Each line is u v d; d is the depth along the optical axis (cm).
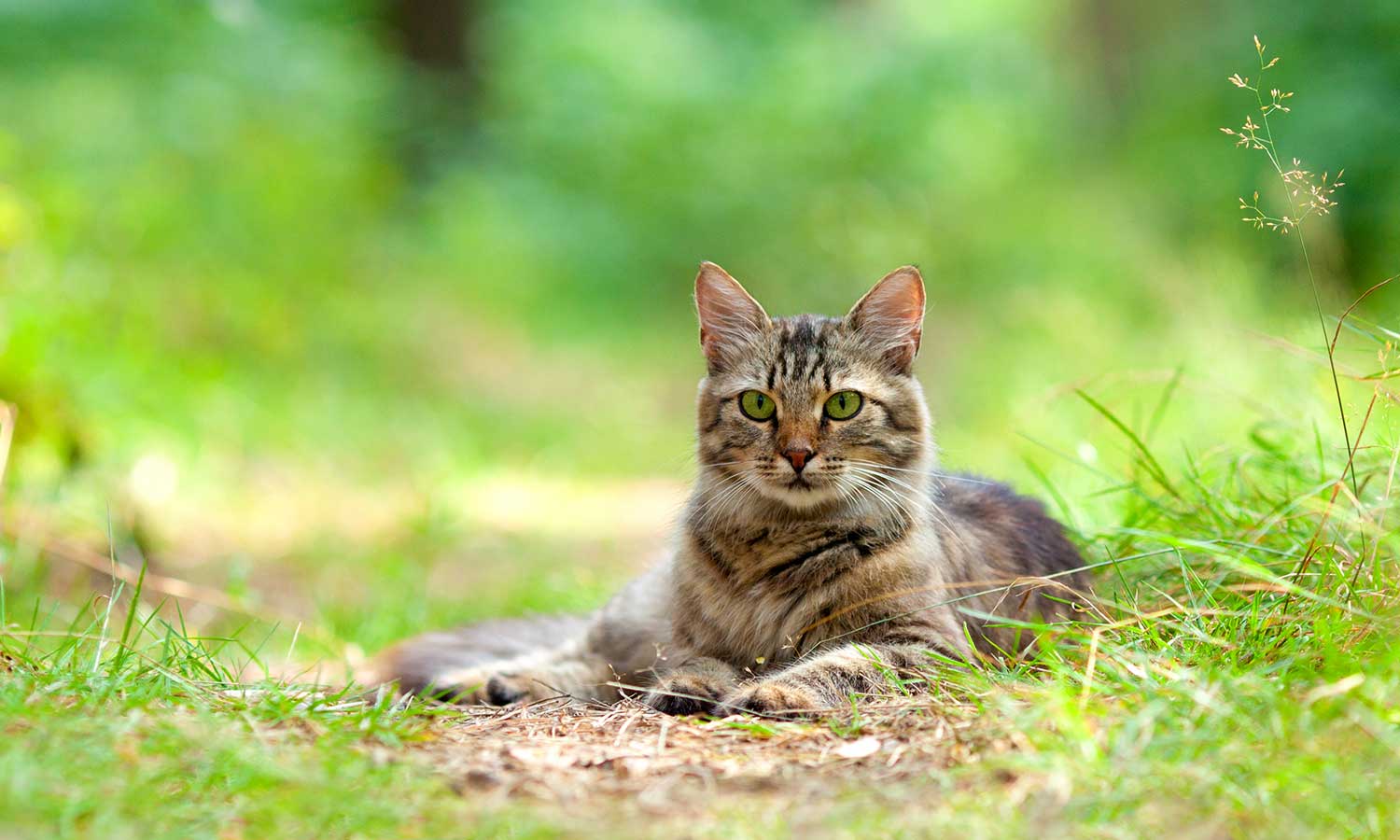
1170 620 490
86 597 754
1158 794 341
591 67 2370
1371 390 609
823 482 524
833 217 2055
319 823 334
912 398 562
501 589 905
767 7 2530
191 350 1325
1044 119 2311
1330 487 524
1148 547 583
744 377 548
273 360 1445
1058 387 884
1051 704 380
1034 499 656
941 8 3102
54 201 1134
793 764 394
